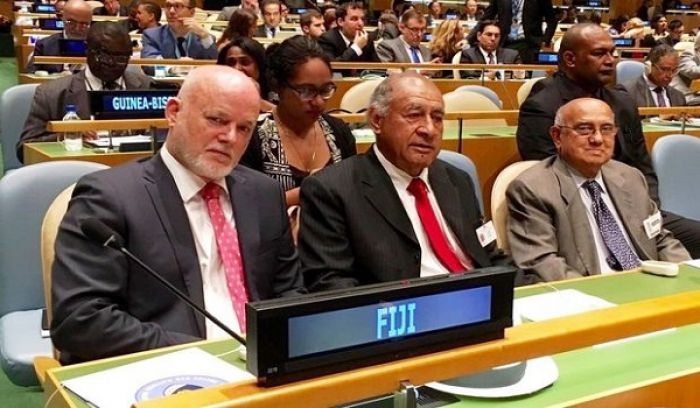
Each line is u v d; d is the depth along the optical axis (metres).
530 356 1.17
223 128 1.89
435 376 1.09
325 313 1.02
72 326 1.72
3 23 13.61
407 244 2.34
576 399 1.37
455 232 2.44
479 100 4.59
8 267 2.47
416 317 1.09
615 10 16.77
